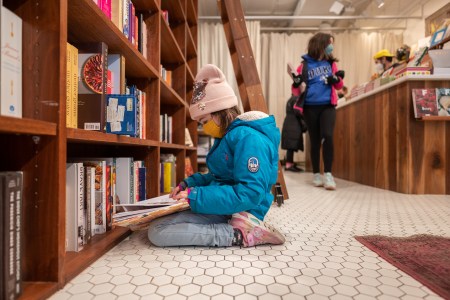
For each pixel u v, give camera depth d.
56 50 0.67
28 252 0.68
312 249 0.98
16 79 0.63
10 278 0.59
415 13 5.55
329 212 1.62
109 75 1.18
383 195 2.29
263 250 0.97
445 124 2.36
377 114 2.80
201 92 1.08
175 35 2.62
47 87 0.67
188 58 3.38
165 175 2.07
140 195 1.49
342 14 5.73
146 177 1.58
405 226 1.31
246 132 0.99
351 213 1.60
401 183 2.43
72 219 0.88
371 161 2.91
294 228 1.27
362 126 3.11
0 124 0.49
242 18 1.92
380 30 6.02
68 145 1.23
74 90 0.88
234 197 0.91
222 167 1.07
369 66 6.02
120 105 1.01
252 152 0.94
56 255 0.68
